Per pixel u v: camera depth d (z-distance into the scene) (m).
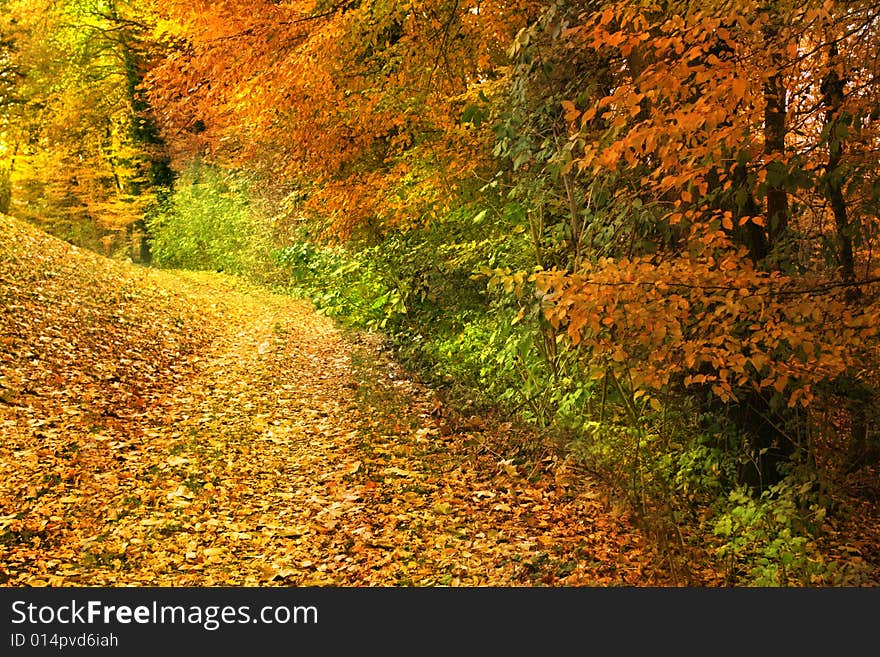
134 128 34.47
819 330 5.71
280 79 10.55
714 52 6.45
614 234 7.65
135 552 6.02
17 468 7.43
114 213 36.19
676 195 7.37
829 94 6.29
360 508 7.32
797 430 7.94
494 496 7.87
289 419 10.60
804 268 7.62
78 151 36.78
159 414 10.31
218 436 9.48
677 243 7.87
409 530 6.82
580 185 8.43
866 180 6.23
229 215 30.41
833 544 7.39
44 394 9.77
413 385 12.07
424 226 11.88
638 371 5.66
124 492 7.33
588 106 7.87
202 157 33.19
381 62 11.07
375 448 9.23
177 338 14.91
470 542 6.65
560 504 7.77
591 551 6.60
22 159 34.59
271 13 10.76
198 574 5.75
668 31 5.54
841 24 5.61
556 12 6.80
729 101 5.21
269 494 7.71
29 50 30.81
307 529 6.76
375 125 11.13
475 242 10.50
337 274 16.34
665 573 6.18
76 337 12.37
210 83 11.87
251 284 26.58
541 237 9.09
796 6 5.52
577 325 5.21
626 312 5.26
